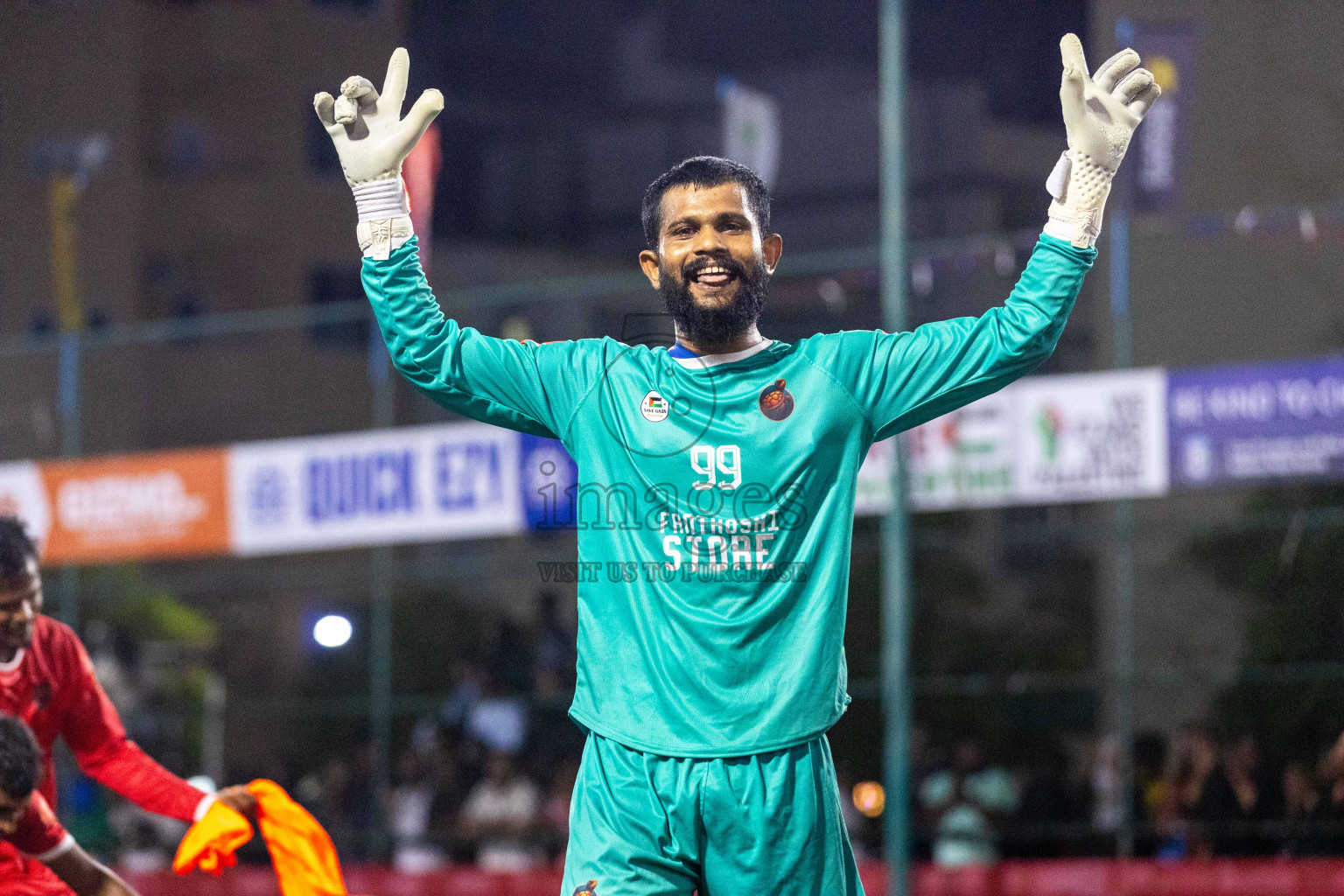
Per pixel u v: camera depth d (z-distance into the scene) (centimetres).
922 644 1922
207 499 1392
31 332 2778
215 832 614
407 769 1608
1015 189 2875
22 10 2859
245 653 2536
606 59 3381
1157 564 1750
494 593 2348
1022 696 1691
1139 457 1141
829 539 430
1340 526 1430
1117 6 1842
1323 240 1673
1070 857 1330
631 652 432
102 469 1429
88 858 577
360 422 2784
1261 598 1447
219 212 2870
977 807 1342
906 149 1188
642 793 421
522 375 452
